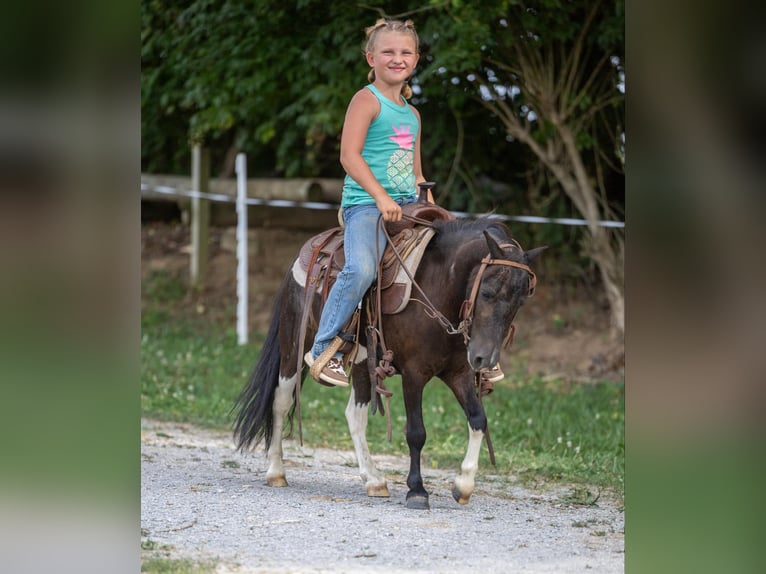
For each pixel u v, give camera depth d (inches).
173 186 804.0
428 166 743.7
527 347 658.8
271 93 648.4
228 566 229.9
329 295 297.1
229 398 518.9
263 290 787.4
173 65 684.1
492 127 720.3
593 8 600.4
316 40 611.8
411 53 303.1
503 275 263.6
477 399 299.7
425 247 292.0
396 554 244.2
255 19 617.0
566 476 360.8
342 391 545.0
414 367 292.7
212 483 334.3
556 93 631.2
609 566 235.5
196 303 768.9
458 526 276.7
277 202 729.0
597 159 665.0
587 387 564.4
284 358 333.4
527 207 743.7
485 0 544.7
